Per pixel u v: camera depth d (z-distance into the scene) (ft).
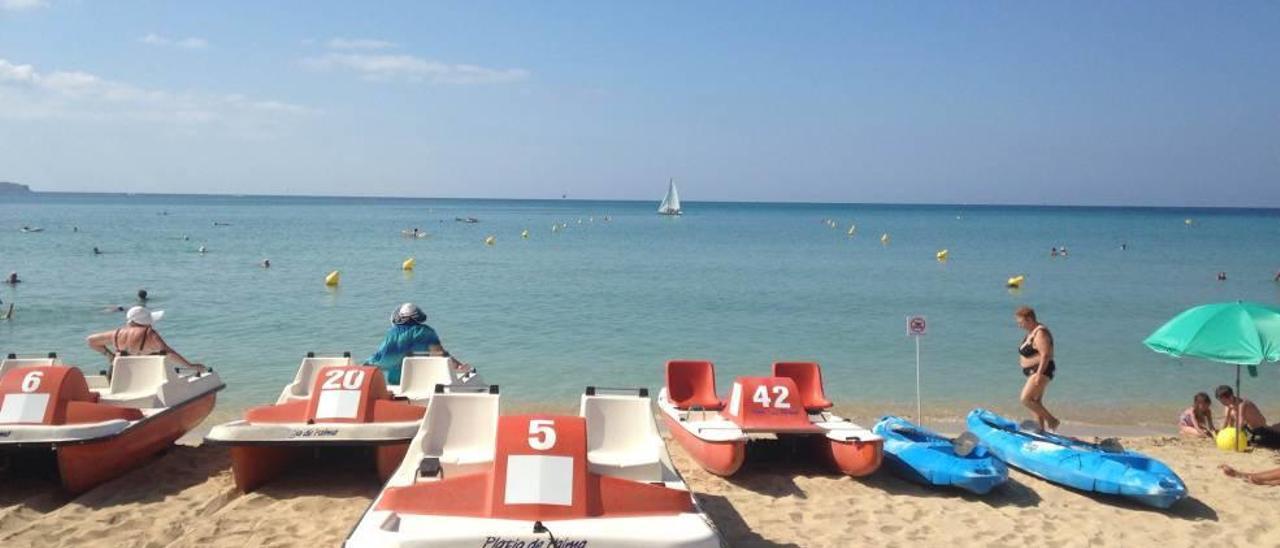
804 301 95.14
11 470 30.60
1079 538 26.30
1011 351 65.98
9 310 77.00
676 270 134.82
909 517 27.84
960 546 25.64
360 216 420.36
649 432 27.61
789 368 35.06
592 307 88.12
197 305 86.17
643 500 20.65
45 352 60.70
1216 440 38.19
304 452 32.07
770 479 31.27
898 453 31.60
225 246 180.65
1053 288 113.50
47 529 25.58
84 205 584.40
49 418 27.94
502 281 114.52
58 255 150.30
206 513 27.20
